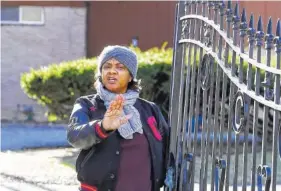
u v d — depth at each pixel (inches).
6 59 798.5
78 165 164.9
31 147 526.3
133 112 165.2
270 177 140.5
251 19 154.3
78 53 796.0
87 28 794.2
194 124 195.2
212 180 173.2
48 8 794.8
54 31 797.2
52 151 477.1
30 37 797.9
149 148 168.1
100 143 161.8
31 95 522.9
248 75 152.9
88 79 488.4
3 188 317.7
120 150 162.6
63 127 695.1
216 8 175.9
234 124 161.3
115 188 162.6
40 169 372.8
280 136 137.5
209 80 180.4
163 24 791.7
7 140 578.2
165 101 477.4
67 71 494.3
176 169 191.3
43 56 799.1
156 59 483.5
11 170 366.6
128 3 794.8
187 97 193.3
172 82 204.2
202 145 182.4
